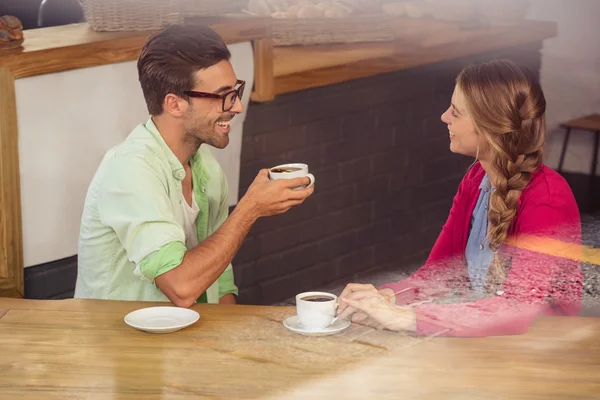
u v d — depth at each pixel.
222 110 2.18
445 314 1.88
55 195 2.77
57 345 1.76
